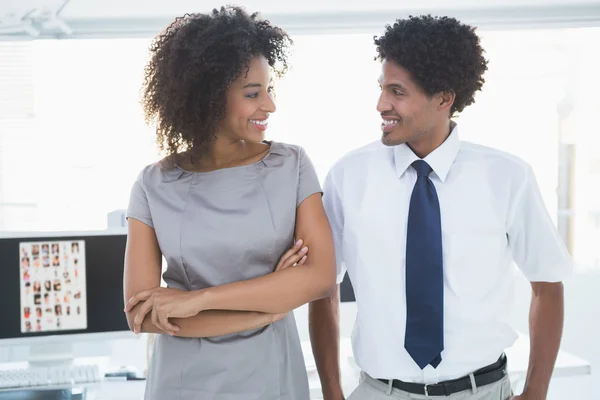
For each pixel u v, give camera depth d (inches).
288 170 52.0
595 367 144.6
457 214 53.7
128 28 120.1
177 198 51.3
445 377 53.6
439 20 52.1
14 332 83.2
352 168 57.1
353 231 55.8
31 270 83.4
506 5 116.0
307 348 99.7
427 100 51.1
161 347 52.0
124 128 140.0
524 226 54.4
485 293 54.1
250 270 50.7
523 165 53.9
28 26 103.4
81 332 84.4
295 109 140.3
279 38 51.2
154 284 51.3
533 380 57.6
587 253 157.2
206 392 50.4
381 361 54.7
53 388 80.7
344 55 139.9
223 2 112.7
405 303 53.9
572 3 115.6
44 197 140.3
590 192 157.3
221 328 48.9
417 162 54.1
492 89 152.4
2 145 138.5
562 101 154.6
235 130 49.8
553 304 57.1
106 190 140.9
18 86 137.8
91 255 84.4
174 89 49.8
